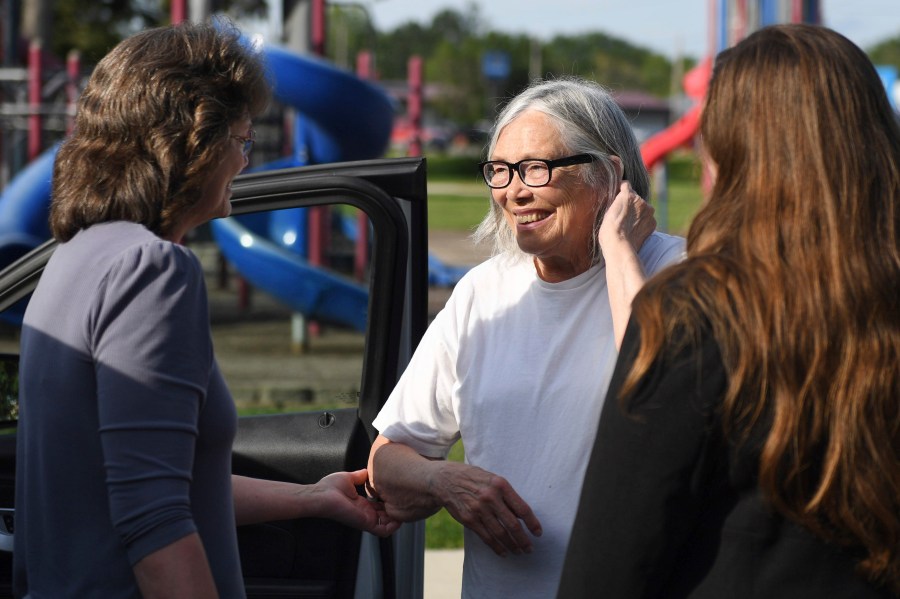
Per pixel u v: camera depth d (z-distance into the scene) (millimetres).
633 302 1464
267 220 11453
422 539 2512
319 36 10898
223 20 1744
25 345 1607
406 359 2490
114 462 1464
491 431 2119
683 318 1389
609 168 2092
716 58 1537
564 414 2062
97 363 1502
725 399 1369
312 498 2178
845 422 1337
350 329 11336
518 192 2094
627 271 1897
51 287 1585
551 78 2301
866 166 1399
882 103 1450
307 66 9078
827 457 1347
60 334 1542
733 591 1396
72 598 1522
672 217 23266
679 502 1400
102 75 1640
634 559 1407
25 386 1599
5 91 14125
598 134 2096
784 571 1380
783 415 1341
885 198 1404
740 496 1407
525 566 2068
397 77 107250
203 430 1576
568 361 2088
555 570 2043
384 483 2207
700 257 1432
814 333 1345
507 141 2117
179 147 1600
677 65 76250
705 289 1396
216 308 12773
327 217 10391
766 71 1445
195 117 1605
